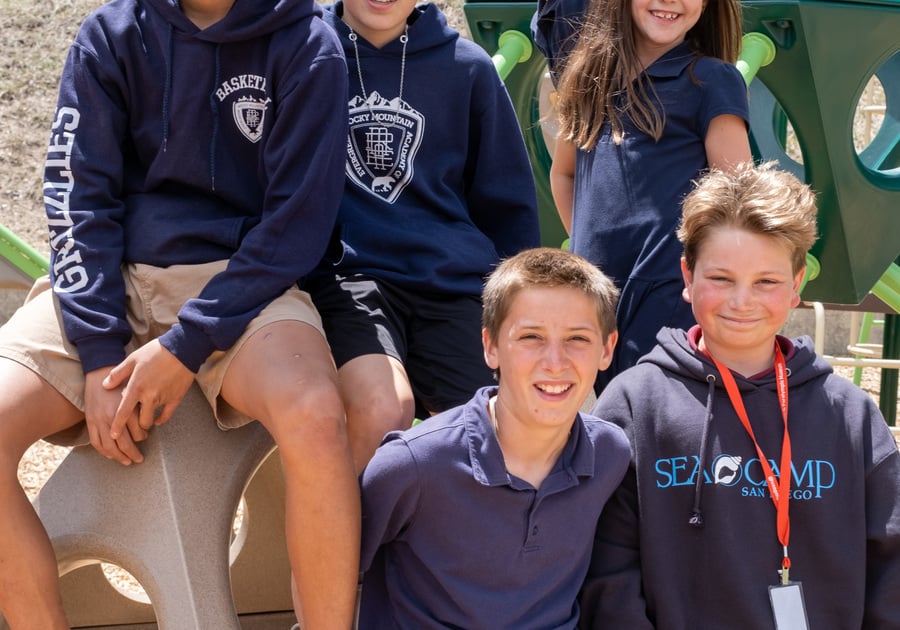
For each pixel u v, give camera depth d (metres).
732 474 2.52
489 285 2.52
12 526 2.50
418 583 2.47
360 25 3.22
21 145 8.77
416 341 3.09
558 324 2.39
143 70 2.78
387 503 2.44
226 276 2.66
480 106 3.25
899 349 6.51
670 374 2.62
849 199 4.55
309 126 2.72
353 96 3.18
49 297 2.79
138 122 2.82
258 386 2.56
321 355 2.62
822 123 4.39
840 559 2.49
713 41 3.49
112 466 2.76
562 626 2.47
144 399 2.59
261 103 2.79
